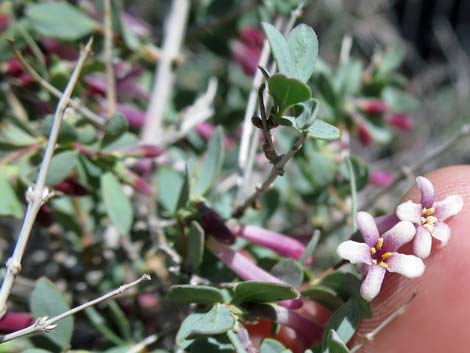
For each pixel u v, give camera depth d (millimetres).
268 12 154
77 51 141
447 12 311
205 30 158
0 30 126
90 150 108
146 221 131
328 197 137
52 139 95
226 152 138
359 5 264
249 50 157
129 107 145
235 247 110
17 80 130
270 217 122
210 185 105
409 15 312
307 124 75
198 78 188
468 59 296
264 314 90
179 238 102
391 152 230
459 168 106
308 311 105
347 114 149
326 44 253
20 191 109
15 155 109
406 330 95
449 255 94
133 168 130
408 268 84
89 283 137
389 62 161
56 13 129
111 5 130
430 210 90
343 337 86
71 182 113
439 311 93
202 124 144
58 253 141
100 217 136
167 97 149
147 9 213
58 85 121
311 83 150
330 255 154
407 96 161
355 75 153
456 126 240
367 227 87
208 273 101
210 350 86
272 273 95
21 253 89
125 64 149
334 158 136
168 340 125
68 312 87
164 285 126
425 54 310
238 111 160
